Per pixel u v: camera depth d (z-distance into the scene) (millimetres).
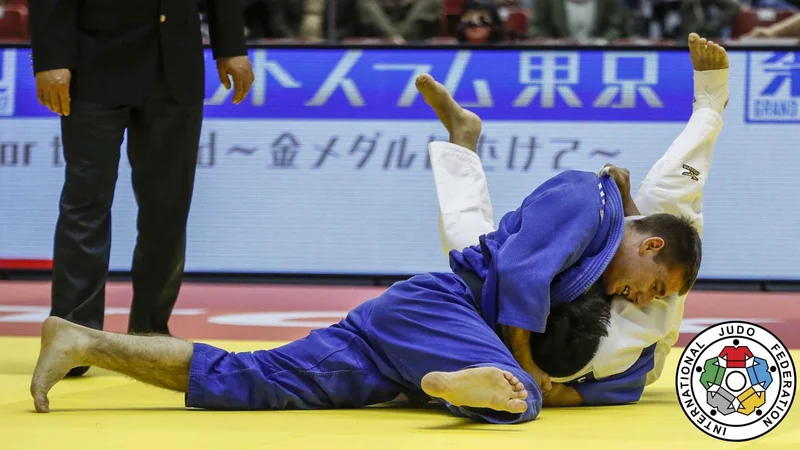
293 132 17188
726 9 20250
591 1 20484
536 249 7094
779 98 16734
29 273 17375
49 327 7109
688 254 7332
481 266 7418
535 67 16875
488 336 6969
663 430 6480
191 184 10633
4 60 17141
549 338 7305
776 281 16797
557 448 5777
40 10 9523
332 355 7359
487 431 6418
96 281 9734
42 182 17156
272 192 17250
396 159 17109
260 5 19969
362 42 17188
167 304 10914
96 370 9820
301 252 17234
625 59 16797
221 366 7262
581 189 7348
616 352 7488
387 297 7359
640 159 16781
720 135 16797
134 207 16969
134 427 6480
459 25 18969
